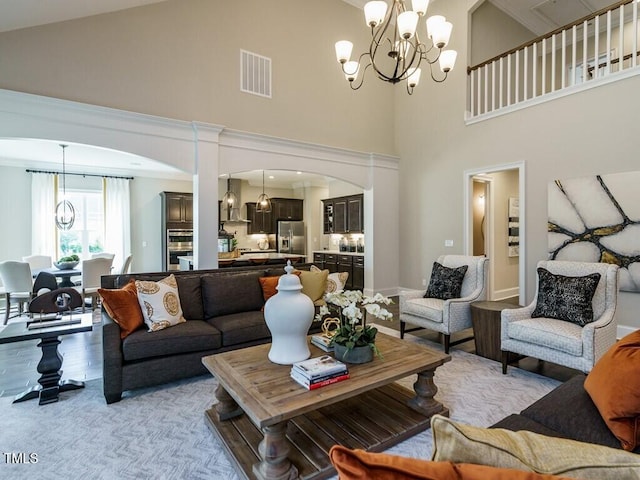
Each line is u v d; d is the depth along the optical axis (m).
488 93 5.76
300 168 5.51
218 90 4.77
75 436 2.12
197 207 4.52
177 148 4.42
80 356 3.53
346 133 6.10
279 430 1.64
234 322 3.17
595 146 4.03
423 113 6.20
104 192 7.51
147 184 8.02
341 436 2.00
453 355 3.53
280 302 2.13
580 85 4.13
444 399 2.57
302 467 1.74
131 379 2.60
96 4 3.68
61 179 7.07
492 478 0.65
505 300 6.29
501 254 6.47
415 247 6.41
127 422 2.28
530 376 2.99
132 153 4.12
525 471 0.68
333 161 5.91
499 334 3.29
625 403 1.23
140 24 4.20
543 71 4.50
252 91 5.07
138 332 2.76
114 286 3.28
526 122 4.69
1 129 3.43
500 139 5.01
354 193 7.98
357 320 2.22
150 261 8.05
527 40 6.42
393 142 6.76
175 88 4.44
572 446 0.78
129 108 4.12
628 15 5.63
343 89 6.07
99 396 2.64
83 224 7.39
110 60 4.00
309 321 2.16
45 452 1.97
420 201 6.30
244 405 1.64
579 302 2.85
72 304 2.89
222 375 1.96
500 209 6.43
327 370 1.86
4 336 2.42
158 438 2.10
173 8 4.43
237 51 4.94
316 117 5.73
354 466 0.65
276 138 5.17
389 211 6.62
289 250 9.39
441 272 4.03
